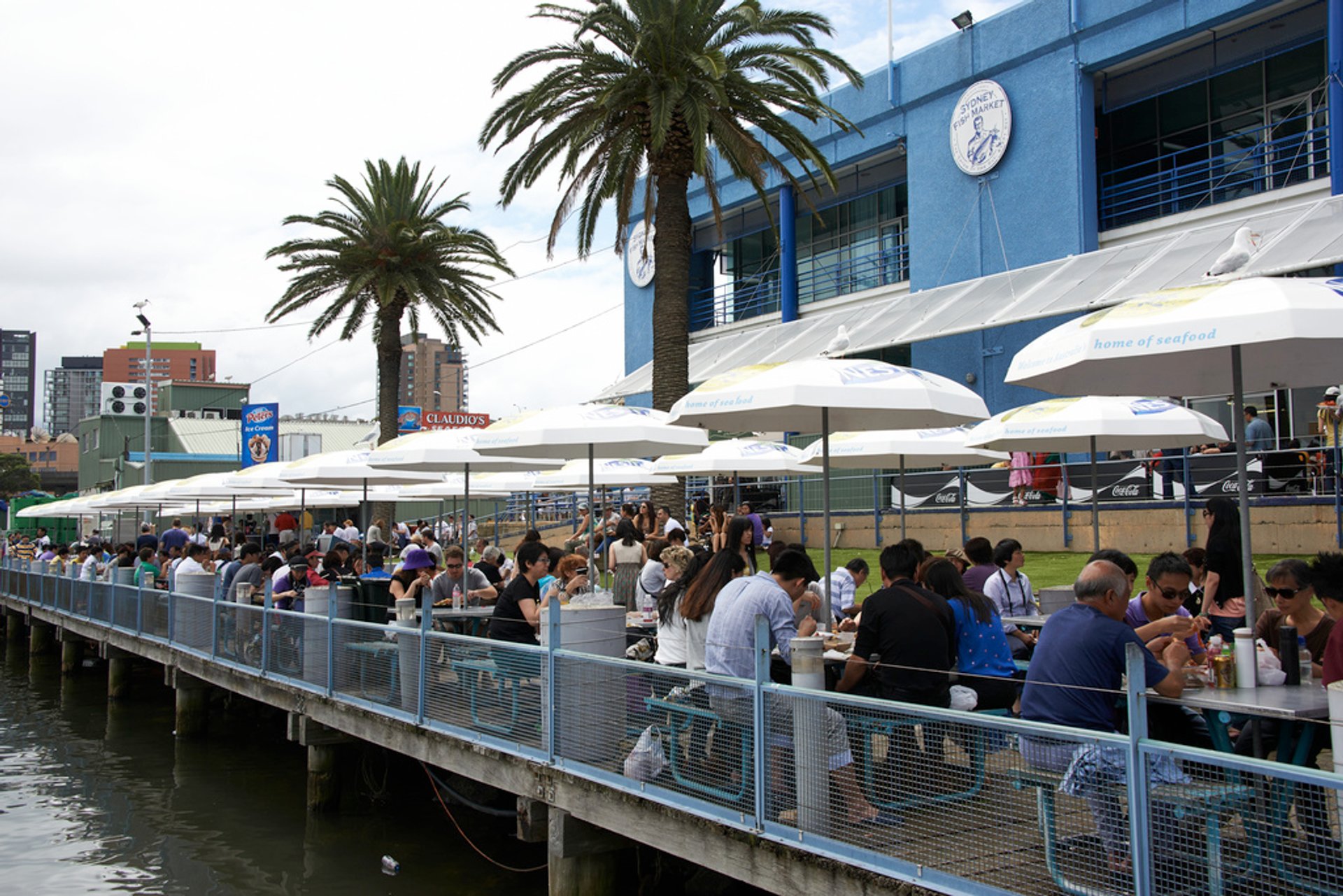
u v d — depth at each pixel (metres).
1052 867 4.59
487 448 10.99
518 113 21.72
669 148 20.25
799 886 5.66
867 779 5.37
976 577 9.55
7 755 16.28
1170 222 23.84
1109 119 26.27
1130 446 11.92
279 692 12.59
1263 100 23.27
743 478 28.14
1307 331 5.17
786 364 8.52
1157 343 5.63
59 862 10.82
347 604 11.46
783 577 7.08
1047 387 7.27
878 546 23.39
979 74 27.30
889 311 27.95
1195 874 4.13
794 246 33.91
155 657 17.69
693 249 40.09
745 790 6.04
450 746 8.92
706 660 6.65
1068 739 4.57
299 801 12.88
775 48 20.48
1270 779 3.94
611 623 8.20
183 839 11.50
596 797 7.17
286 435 54.25
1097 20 24.67
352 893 9.46
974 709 6.71
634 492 30.62
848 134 31.41
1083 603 5.54
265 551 22.36
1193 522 17.25
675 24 19.41
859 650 6.42
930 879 5.04
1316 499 15.70
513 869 9.88
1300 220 19.58
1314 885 3.81
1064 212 25.36
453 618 12.06
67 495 126.50
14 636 31.61
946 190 28.33
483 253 30.86
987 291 25.36
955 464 14.04
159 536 47.12
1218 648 5.97
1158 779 4.25
